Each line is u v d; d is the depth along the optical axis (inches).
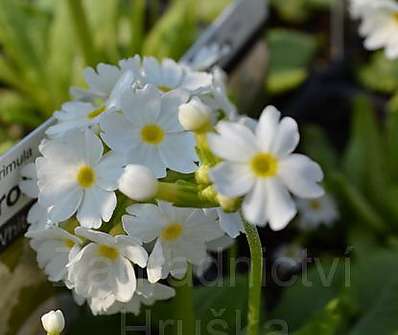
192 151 6.9
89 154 6.9
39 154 7.6
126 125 6.9
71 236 6.8
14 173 7.4
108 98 7.4
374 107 13.7
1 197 7.3
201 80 7.6
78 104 7.5
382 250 10.3
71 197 6.8
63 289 8.6
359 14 10.3
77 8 10.3
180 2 11.5
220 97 7.7
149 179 6.0
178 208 6.7
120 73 7.6
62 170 6.9
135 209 6.7
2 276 7.7
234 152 5.8
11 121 10.9
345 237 11.5
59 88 10.9
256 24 10.6
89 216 6.8
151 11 13.5
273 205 5.7
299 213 11.4
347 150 12.3
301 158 5.9
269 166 5.8
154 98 6.9
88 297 6.9
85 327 9.0
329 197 11.4
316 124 13.5
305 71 13.5
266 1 10.8
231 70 10.2
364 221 11.2
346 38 14.8
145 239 6.7
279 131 5.9
